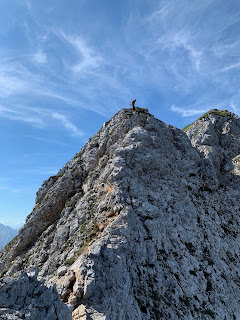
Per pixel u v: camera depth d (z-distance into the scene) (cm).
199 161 5084
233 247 3922
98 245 2455
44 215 4244
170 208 3534
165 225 3269
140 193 3391
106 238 2614
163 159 4012
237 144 6378
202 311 2669
